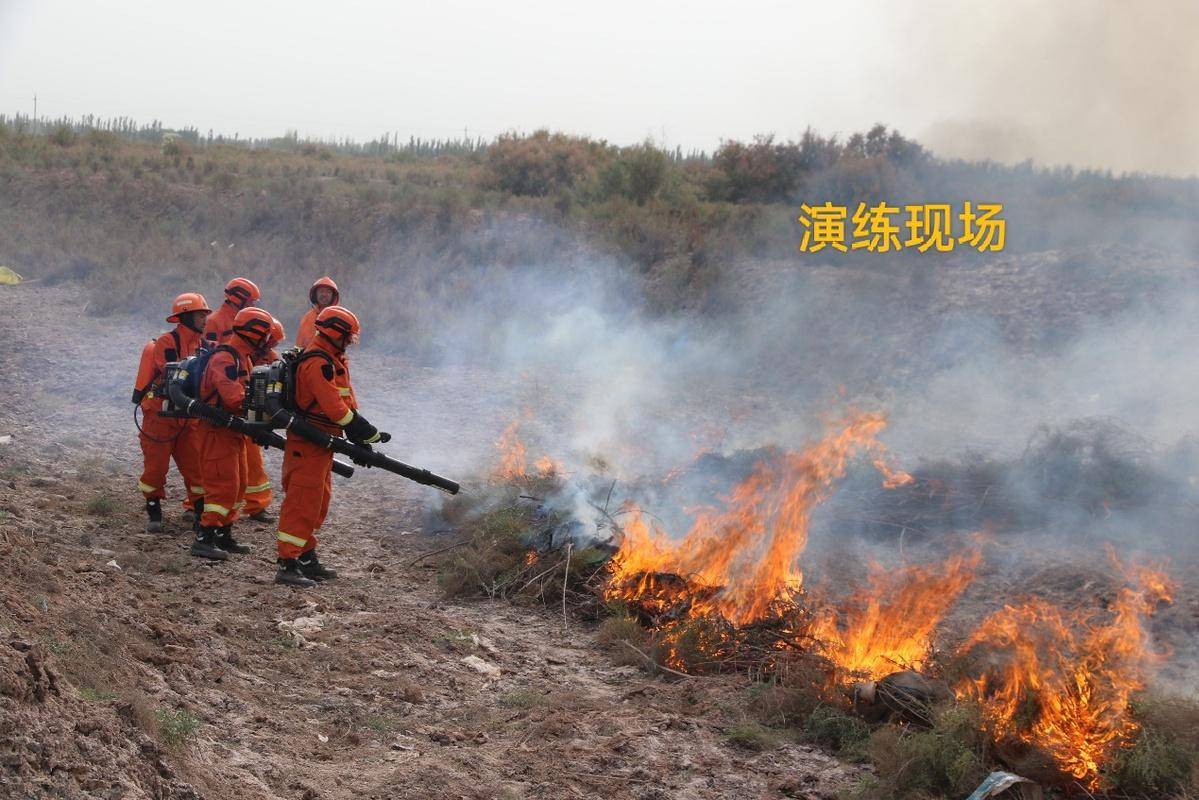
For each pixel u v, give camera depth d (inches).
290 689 220.2
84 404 513.3
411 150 2090.3
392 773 183.8
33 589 213.8
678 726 212.2
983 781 179.9
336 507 385.7
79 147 1331.2
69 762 137.9
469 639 265.0
